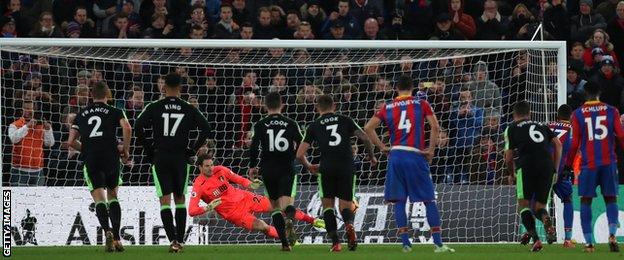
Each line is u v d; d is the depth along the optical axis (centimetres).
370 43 5656
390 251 4622
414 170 4394
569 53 7344
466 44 5675
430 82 6269
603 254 4388
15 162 5794
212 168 5328
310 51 6325
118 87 6388
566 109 5056
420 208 5706
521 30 7069
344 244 5503
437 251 4484
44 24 6812
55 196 5606
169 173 4491
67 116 5997
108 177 4550
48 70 6122
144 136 4506
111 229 4597
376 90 6156
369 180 6025
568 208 5084
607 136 4650
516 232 5759
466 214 5756
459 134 6106
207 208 5238
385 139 6162
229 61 6319
